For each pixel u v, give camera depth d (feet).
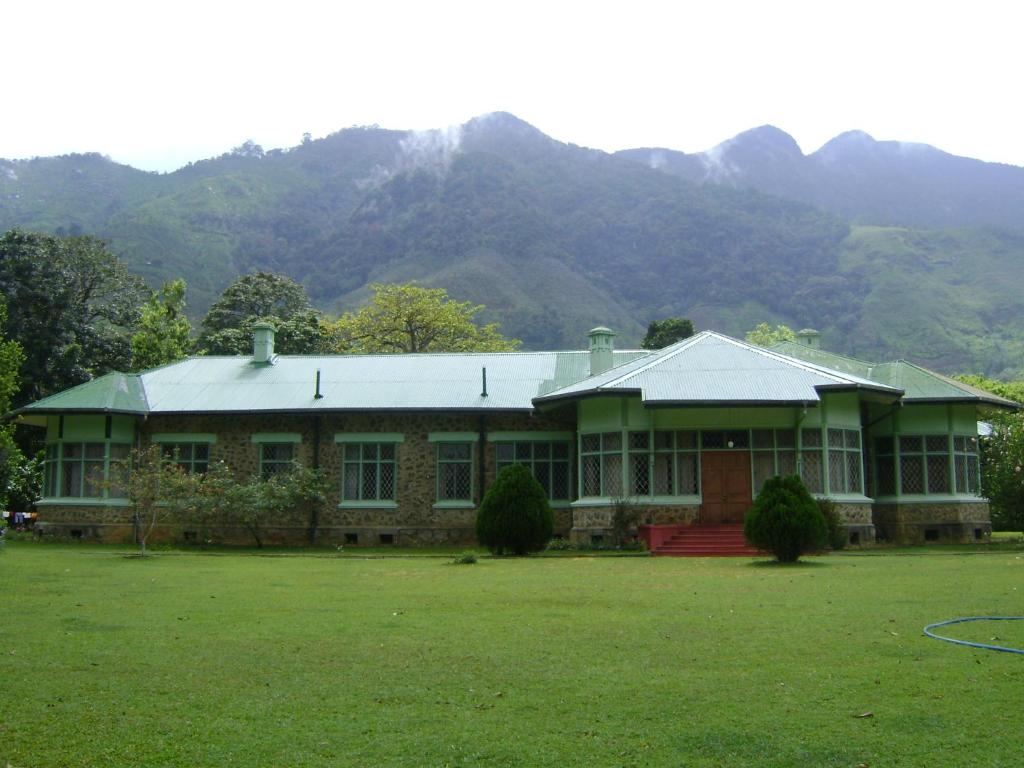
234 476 96.48
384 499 94.94
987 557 66.03
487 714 23.26
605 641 32.22
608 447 84.23
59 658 29.76
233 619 37.68
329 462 95.76
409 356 104.63
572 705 23.98
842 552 73.67
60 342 137.69
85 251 149.59
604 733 21.70
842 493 81.92
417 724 22.49
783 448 82.07
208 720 22.89
